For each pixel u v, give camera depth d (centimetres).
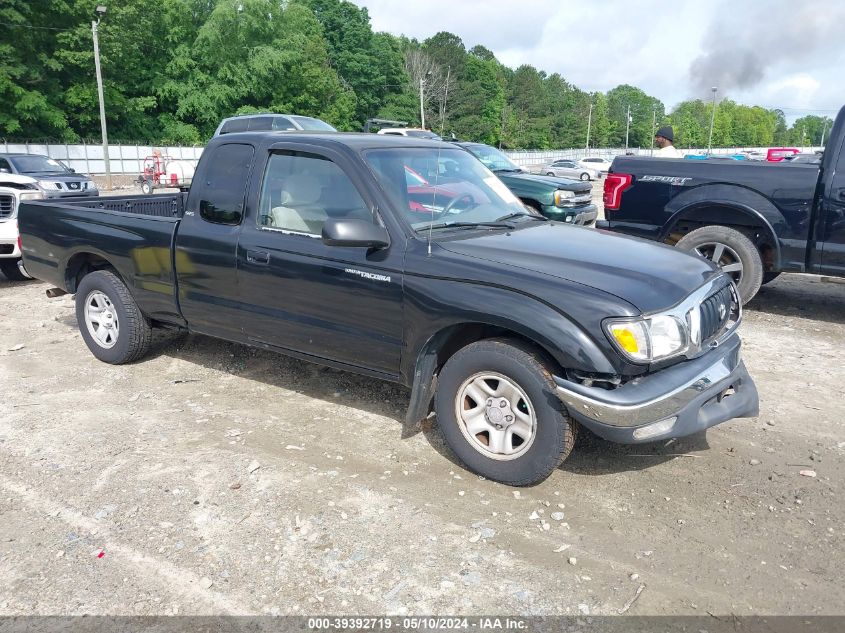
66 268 583
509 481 373
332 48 7769
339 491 373
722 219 718
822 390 520
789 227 675
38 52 4144
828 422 462
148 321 557
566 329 338
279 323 452
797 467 399
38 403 495
